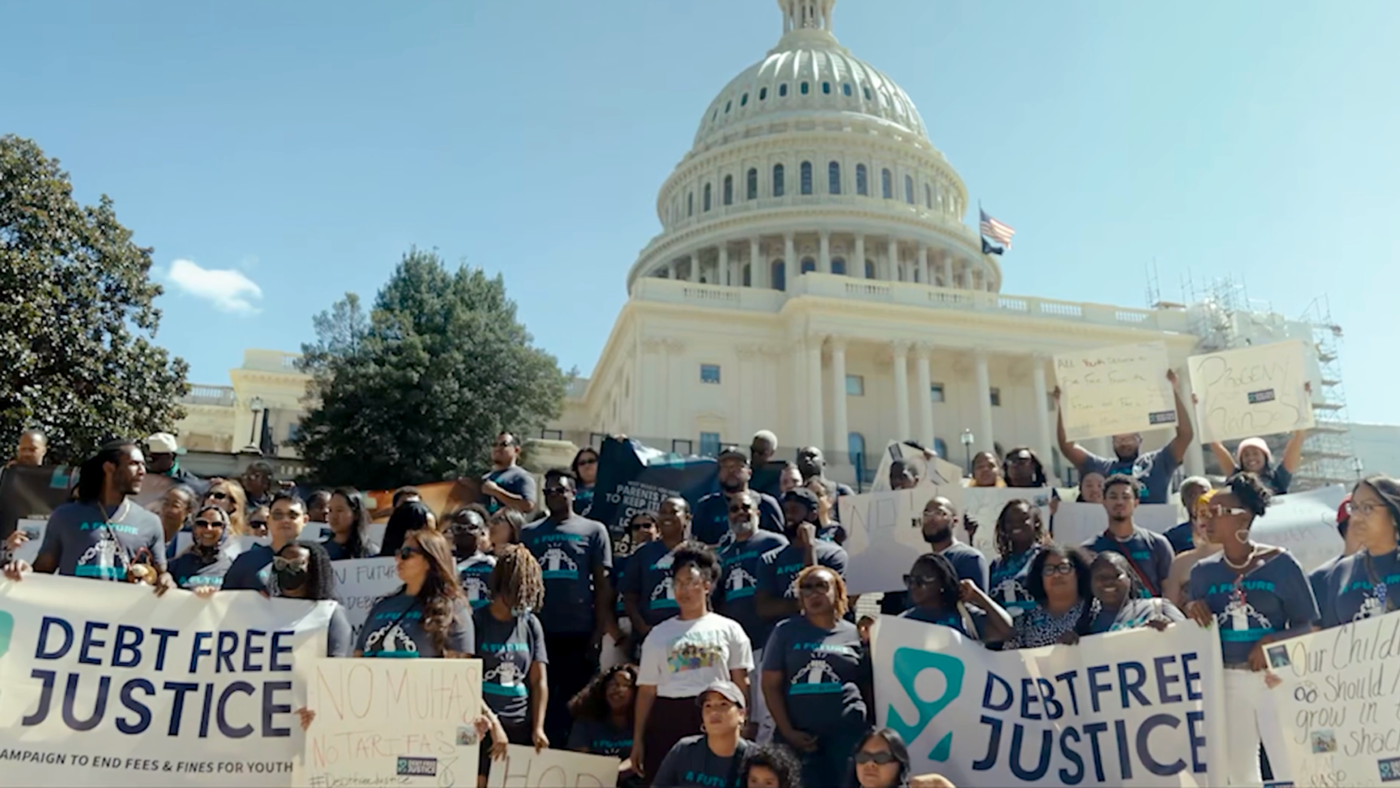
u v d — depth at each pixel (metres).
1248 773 6.82
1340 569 7.48
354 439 37.22
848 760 6.95
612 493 12.45
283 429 59.69
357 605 8.95
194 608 7.04
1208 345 63.59
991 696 7.12
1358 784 6.22
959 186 90.06
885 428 61.53
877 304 59.41
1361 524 7.35
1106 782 6.78
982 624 8.26
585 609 9.63
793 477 11.41
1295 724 6.51
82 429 25.47
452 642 7.10
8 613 6.73
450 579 7.27
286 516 8.41
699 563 7.87
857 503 11.06
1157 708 6.82
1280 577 7.29
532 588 7.77
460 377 39.81
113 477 8.02
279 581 7.31
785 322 61.47
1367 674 6.33
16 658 6.66
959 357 62.22
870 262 79.62
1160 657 6.93
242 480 12.96
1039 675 7.13
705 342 60.47
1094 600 7.62
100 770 6.60
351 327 41.00
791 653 7.54
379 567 9.05
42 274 25.95
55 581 6.90
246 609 7.11
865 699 7.49
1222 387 11.79
